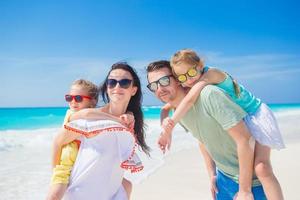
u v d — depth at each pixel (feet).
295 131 62.39
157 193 21.34
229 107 9.91
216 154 11.21
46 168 30.60
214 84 11.03
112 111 10.21
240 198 10.27
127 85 9.99
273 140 10.95
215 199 12.90
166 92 11.06
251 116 11.34
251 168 10.21
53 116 135.23
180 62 10.78
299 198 19.24
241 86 11.95
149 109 177.58
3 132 68.33
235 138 10.05
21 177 26.86
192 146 43.21
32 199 21.06
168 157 34.32
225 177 11.68
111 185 9.25
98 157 8.94
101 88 10.80
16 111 178.09
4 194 21.99
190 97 10.26
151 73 11.21
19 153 40.37
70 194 8.89
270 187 10.41
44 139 54.49
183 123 11.39
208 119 10.28
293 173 25.16
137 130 10.85
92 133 8.95
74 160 9.21
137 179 24.91
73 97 10.87
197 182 24.06
